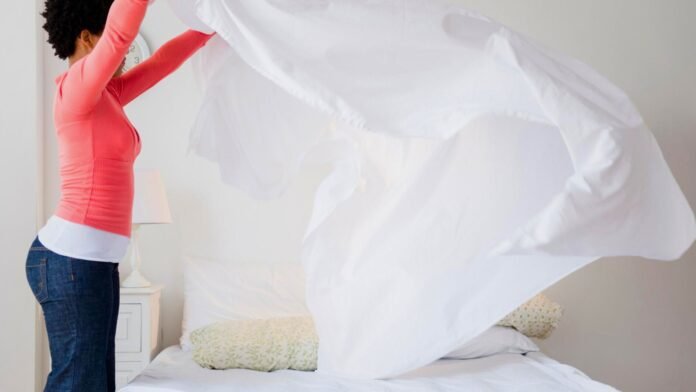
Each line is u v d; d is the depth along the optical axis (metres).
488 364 2.71
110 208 1.99
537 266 2.23
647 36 3.83
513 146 2.17
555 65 1.86
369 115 1.89
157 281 3.59
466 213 2.25
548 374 2.56
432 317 2.38
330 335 2.56
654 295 3.79
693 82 3.84
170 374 2.60
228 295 3.41
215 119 2.29
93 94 1.92
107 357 2.07
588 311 3.77
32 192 3.44
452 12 1.87
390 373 2.46
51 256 1.96
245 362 2.73
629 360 3.78
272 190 2.39
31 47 3.46
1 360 3.40
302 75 1.86
